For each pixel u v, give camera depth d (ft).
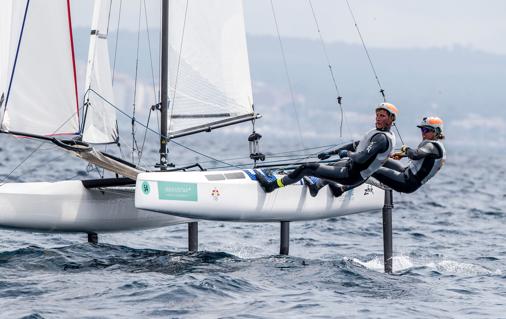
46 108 123.95
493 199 313.12
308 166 122.83
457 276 129.18
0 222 125.59
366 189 139.85
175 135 134.72
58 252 131.75
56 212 128.47
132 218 135.54
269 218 130.11
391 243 136.56
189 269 121.70
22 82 122.31
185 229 182.19
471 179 459.32
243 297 104.32
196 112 135.95
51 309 95.40
